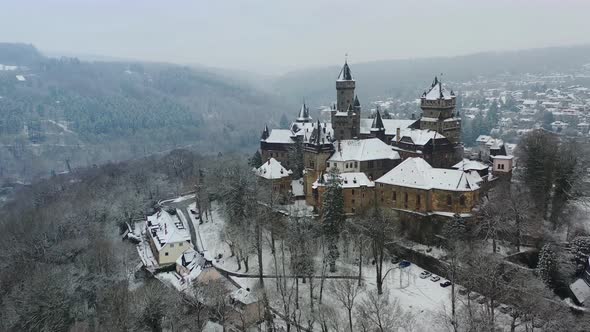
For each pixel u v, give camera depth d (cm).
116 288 11806
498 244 11950
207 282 11125
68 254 14662
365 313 9056
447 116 17388
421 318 9781
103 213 17662
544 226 12356
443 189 12938
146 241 15850
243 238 12744
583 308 9394
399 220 13350
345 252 12362
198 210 16938
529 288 9269
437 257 11669
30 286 11875
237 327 9994
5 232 17000
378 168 16250
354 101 18900
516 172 15788
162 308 10525
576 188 13012
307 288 11181
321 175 14300
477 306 9712
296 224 12075
